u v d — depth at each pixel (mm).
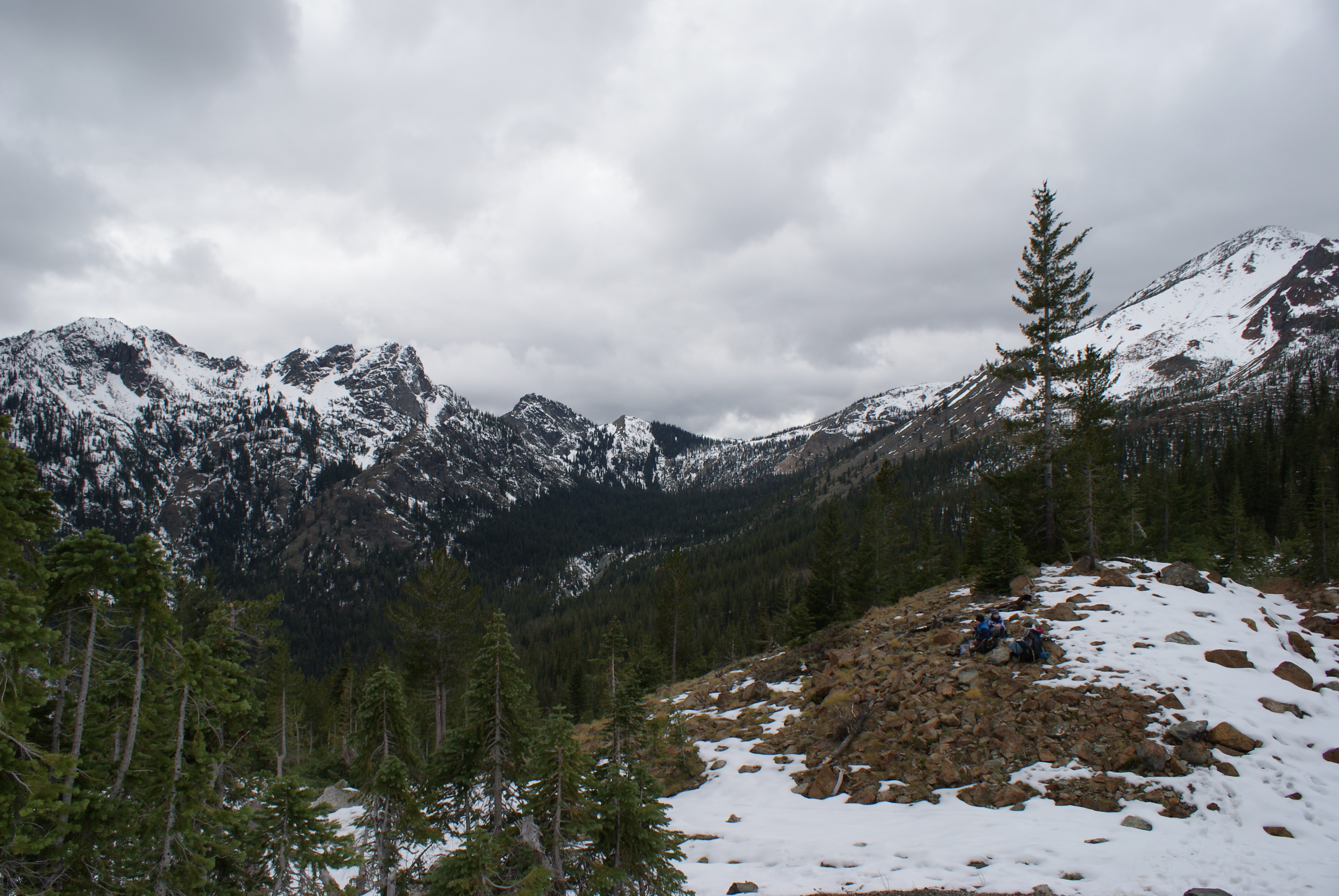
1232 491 70938
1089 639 20500
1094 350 30312
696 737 24391
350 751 44625
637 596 152125
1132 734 15555
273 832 10773
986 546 38688
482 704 11172
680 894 10617
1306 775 13578
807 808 16594
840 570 48969
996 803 14469
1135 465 122438
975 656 21281
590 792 10414
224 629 14836
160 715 11211
